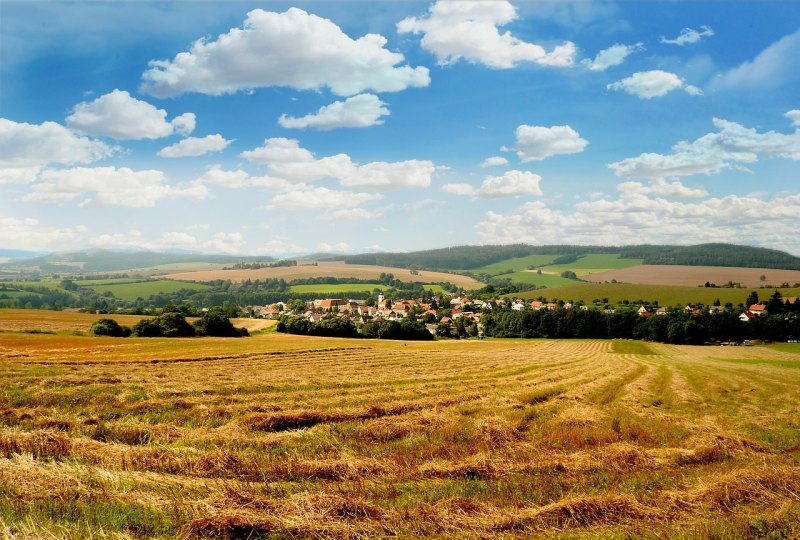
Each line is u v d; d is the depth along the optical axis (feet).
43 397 45.14
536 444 35.88
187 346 129.70
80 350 106.73
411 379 72.28
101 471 25.11
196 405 46.19
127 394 49.37
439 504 22.68
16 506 20.44
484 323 341.82
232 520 19.94
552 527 21.03
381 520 21.11
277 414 41.68
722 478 26.89
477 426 39.37
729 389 74.74
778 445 37.96
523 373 89.40
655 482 27.32
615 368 108.06
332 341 188.44
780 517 22.06
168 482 24.35
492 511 22.18
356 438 36.06
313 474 27.20
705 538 20.08
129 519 19.97
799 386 80.23
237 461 28.55
